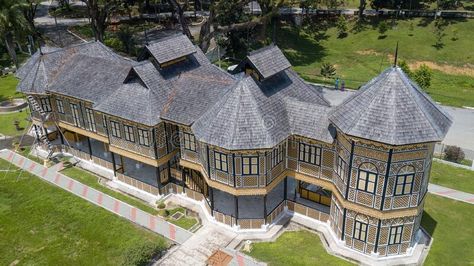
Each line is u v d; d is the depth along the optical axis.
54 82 46.56
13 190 43.22
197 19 97.38
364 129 28.66
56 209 40.09
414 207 30.59
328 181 34.47
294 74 40.47
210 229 36.47
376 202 30.33
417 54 79.62
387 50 82.31
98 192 42.38
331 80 70.44
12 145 51.69
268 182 34.25
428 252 33.19
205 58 45.28
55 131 50.94
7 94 65.81
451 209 38.22
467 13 86.62
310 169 35.12
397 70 29.41
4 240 36.56
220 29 68.19
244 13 78.25
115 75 43.25
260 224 35.75
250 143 32.28
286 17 96.62
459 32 83.50
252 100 33.69
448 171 44.00
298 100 35.72
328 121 33.31
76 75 45.81
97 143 50.75
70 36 88.88
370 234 31.89
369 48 84.38
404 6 94.25
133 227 37.28
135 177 43.72
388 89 29.02
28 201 41.41
